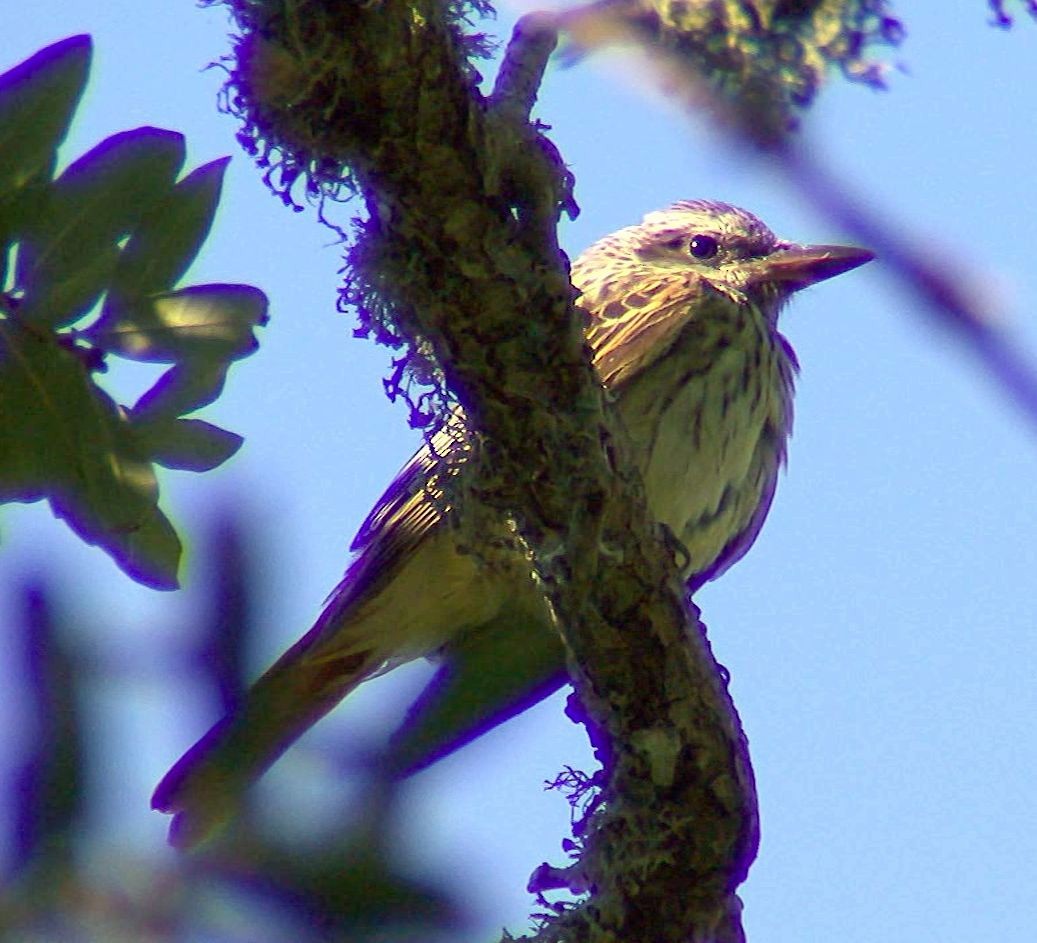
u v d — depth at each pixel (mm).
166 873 4188
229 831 4277
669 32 7016
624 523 7551
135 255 6934
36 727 4195
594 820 7914
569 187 7141
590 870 7824
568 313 7180
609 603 7641
